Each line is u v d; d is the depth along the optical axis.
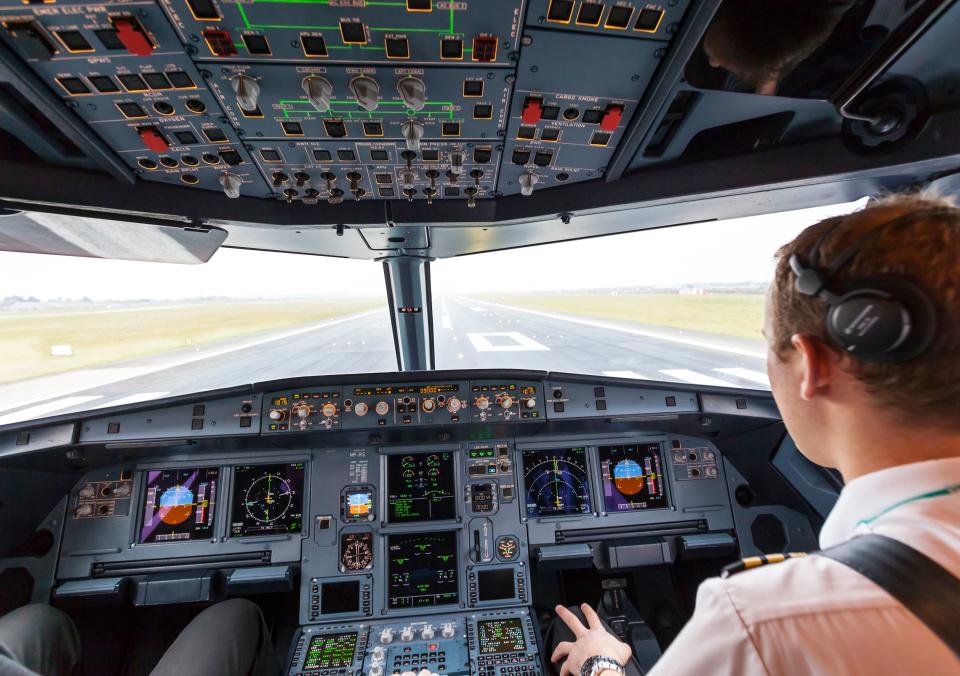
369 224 2.18
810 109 1.54
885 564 0.45
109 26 1.05
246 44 1.13
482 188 2.04
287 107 1.39
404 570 2.43
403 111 1.43
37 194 1.66
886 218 0.50
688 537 2.66
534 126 1.53
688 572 2.88
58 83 1.23
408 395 2.59
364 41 1.14
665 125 1.67
